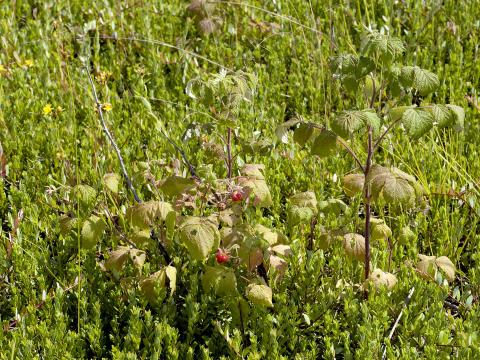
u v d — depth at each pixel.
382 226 1.27
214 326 1.26
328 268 1.36
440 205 1.49
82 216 1.26
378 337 1.19
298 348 1.24
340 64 1.18
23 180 1.49
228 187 1.21
